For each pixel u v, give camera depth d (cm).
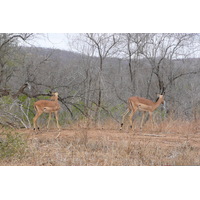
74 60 2791
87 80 2577
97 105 2333
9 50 2492
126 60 2858
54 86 2447
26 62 2586
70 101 2480
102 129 1978
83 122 2053
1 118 1964
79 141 1614
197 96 2791
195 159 1350
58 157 1361
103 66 2731
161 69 2750
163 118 2391
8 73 2628
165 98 2755
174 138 1722
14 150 1359
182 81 2923
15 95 2217
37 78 2506
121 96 2752
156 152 1426
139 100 1955
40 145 1588
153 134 1819
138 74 2861
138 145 1504
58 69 2691
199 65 2834
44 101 1864
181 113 2506
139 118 2530
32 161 1308
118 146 1487
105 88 2512
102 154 1420
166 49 2628
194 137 1773
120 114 2555
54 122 2298
